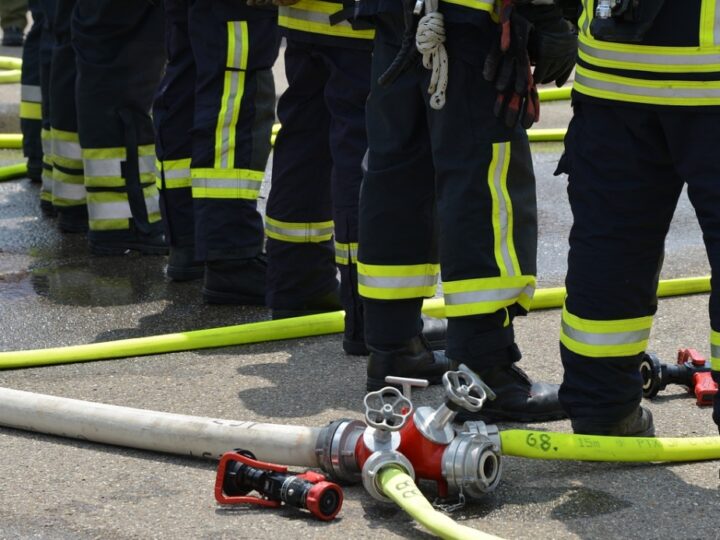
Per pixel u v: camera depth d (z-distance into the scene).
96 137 7.94
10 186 9.91
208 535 4.16
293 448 4.52
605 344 4.57
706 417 5.24
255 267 7.00
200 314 6.93
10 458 4.86
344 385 5.70
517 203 4.87
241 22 6.63
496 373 5.09
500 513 4.30
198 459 4.82
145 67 7.89
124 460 4.83
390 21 4.91
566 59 4.77
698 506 4.34
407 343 5.45
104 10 7.68
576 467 4.69
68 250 8.23
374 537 4.12
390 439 4.31
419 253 5.27
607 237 4.45
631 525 4.20
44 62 8.66
